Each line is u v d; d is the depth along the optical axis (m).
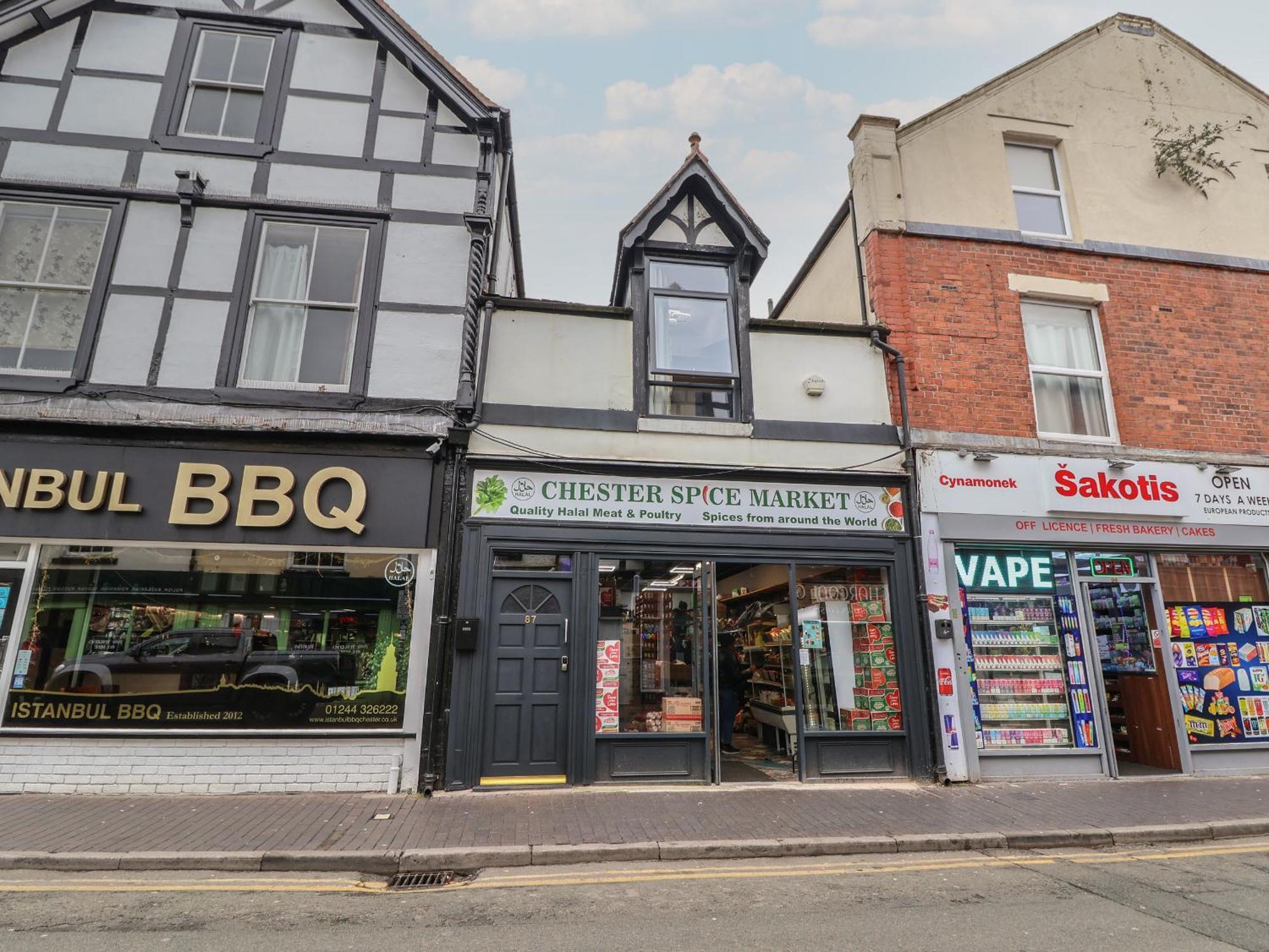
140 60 8.45
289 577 7.31
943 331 8.86
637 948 3.77
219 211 8.07
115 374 7.48
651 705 7.51
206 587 7.22
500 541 7.50
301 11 8.83
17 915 4.13
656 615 7.73
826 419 8.45
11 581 7.01
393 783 6.94
